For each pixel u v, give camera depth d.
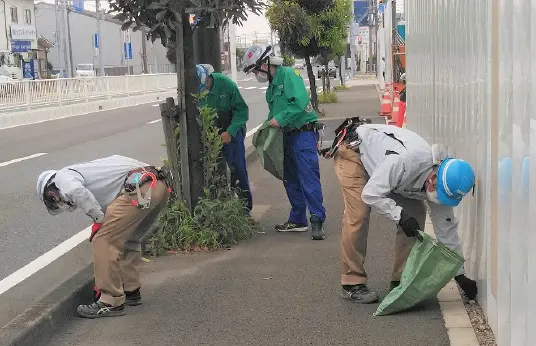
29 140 17.59
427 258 4.62
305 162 6.82
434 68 7.56
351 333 4.53
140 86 34.81
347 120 5.16
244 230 6.97
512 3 3.67
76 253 7.03
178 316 4.97
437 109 7.21
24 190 10.74
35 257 7.01
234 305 5.15
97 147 15.90
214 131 6.88
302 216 7.28
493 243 4.25
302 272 5.88
